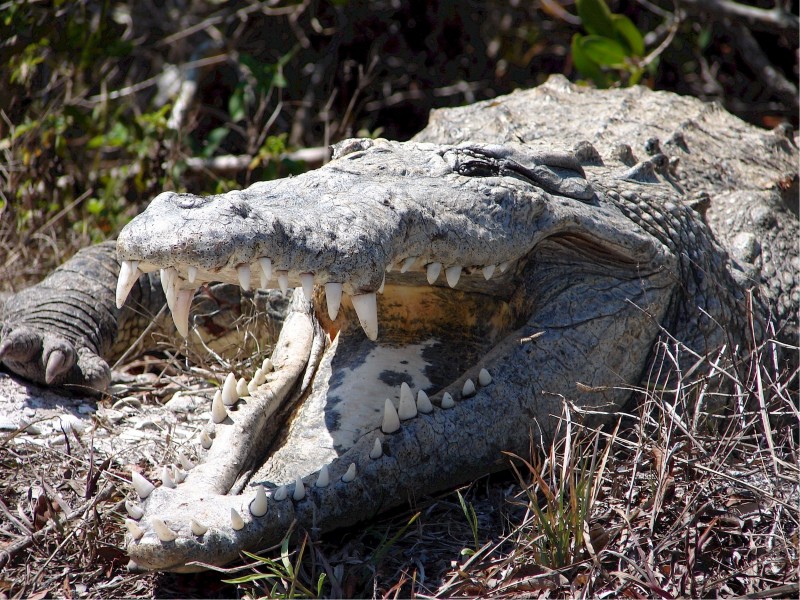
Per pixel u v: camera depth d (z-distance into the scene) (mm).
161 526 4477
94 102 13391
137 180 11523
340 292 4750
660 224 6672
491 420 5535
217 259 4469
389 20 15148
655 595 4621
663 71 15070
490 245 5449
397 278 5770
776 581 4809
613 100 9992
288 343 6332
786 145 10148
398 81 15258
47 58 12422
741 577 4859
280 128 14930
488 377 5605
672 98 10438
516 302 6117
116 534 5340
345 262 4727
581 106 9820
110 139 12031
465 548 5031
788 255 8031
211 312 8281
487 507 5555
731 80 15219
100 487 5824
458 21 15234
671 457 5254
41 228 10000
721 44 15258
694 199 7395
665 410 5656
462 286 6031
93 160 12367
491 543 5027
